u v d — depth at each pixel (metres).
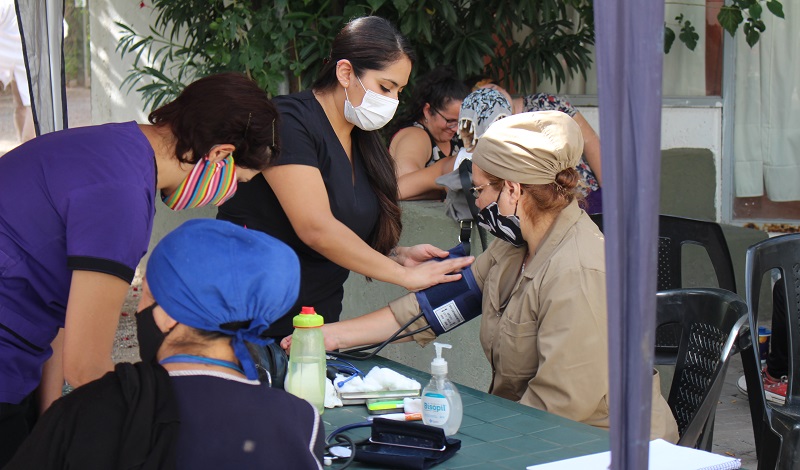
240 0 5.23
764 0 5.99
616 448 1.16
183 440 1.33
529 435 2.06
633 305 1.13
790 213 6.10
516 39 6.04
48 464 1.30
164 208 6.89
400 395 2.30
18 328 1.94
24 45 4.23
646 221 1.11
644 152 1.10
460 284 2.75
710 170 6.17
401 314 2.78
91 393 1.35
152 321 1.52
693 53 6.20
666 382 4.20
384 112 2.79
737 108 6.18
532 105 4.46
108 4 7.70
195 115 1.98
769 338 4.32
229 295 1.37
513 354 2.46
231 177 2.12
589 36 5.84
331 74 2.84
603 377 2.29
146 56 7.50
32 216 1.88
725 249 3.60
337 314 3.13
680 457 1.90
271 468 1.35
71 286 1.82
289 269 1.42
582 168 4.39
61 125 4.38
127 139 1.94
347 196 2.91
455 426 2.07
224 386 1.38
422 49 5.39
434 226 4.08
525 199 2.40
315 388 2.17
